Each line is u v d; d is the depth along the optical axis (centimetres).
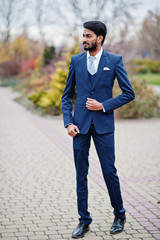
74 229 362
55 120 1283
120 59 346
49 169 632
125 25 2709
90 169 623
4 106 1816
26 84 2873
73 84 362
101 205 443
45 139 923
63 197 476
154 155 744
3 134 991
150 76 2950
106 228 371
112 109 339
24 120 1282
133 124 1180
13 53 4781
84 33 339
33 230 365
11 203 450
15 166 652
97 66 342
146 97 1334
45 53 2791
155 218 397
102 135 343
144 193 492
